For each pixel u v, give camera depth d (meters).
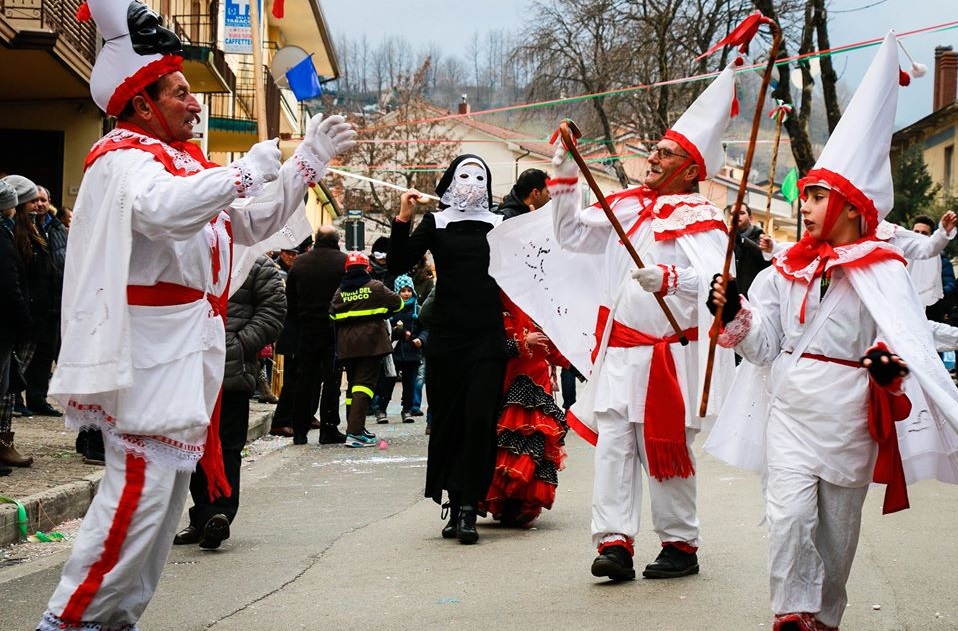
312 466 10.79
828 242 4.73
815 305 4.66
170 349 4.22
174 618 5.27
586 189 35.16
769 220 4.94
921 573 5.94
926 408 4.78
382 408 15.26
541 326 6.97
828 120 21.58
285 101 36.25
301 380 12.45
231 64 28.22
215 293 4.47
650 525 7.53
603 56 31.12
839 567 4.73
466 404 7.19
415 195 7.45
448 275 7.38
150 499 4.17
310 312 12.33
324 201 44.44
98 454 8.93
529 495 7.57
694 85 30.88
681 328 6.04
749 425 4.98
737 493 8.56
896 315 4.48
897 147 44.28
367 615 5.28
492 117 49.75
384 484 9.59
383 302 12.12
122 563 4.15
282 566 6.41
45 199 10.48
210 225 4.39
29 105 19.30
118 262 4.07
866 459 4.62
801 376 4.64
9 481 7.98
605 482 6.00
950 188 39.53
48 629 4.10
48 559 6.59
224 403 6.99
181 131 4.42
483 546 6.95
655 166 6.14
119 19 4.32
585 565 6.36
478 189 7.52
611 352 6.16
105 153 4.22
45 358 11.91
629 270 6.11
